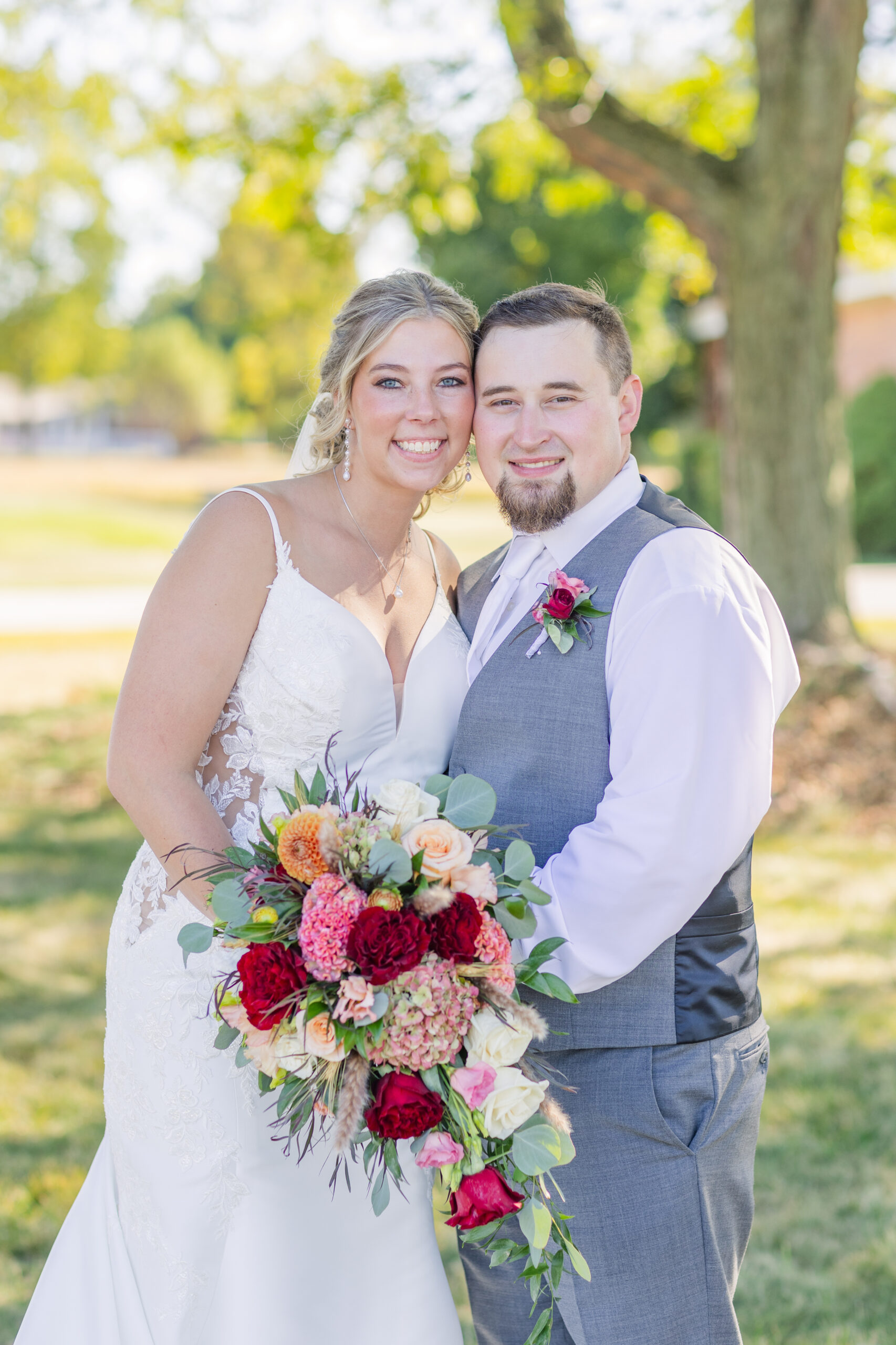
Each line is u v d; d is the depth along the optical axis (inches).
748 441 345.7
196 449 2568.9
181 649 84.0
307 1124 84.4
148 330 2519.7
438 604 99.3
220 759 88.7
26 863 263.9
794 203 327.3
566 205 480.1
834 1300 117.4
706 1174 82.6
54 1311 90.0
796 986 192.4
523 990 84.6
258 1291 83.7
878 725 316.8
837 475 347.6
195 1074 84.7
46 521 992.9
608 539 87.7
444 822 72.0
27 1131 150.3
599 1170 82.7
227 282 1940.2
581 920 79.0
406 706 92.1
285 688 85.7
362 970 68.2
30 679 441.1
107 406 2664.9
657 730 78.5
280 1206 84.7
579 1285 82.7
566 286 89.4
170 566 86.2
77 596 664.4
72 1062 169.3
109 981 91.7
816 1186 136.7
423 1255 89.7
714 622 79.3
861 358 1024.2
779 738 314.0
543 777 85.7
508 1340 89.0
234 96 396.2
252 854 79.3
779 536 344.5
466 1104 71.3
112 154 445.4
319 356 99.4
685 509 88.5
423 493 93.6
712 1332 83.0
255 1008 67.9
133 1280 86.7
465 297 92.7
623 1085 82.3
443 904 69.9
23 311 1419.8
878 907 229.1
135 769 83.8
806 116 319.3
